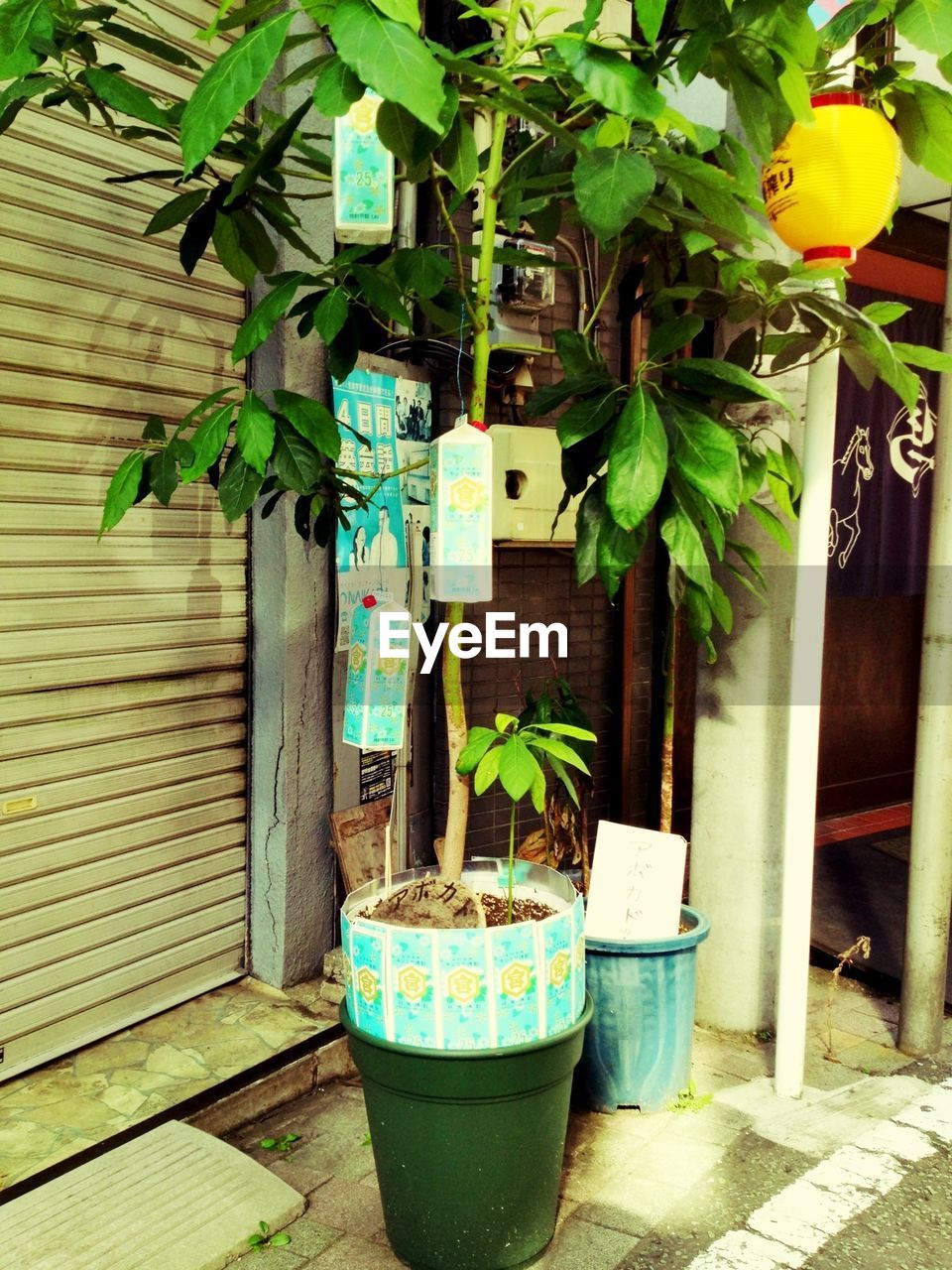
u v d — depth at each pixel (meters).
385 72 1.70
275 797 3.97
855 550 6.17
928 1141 3.33
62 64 2.53
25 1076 3.35
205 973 3.98
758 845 4.01
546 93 2.91
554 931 2.48
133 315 3.52
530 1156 2.54
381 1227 2.86
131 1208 2.76
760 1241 2.81
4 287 3.12
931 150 3.15
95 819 3.51
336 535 3.96
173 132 2.88
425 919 2.55
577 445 2.87
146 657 3.63
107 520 2.53
